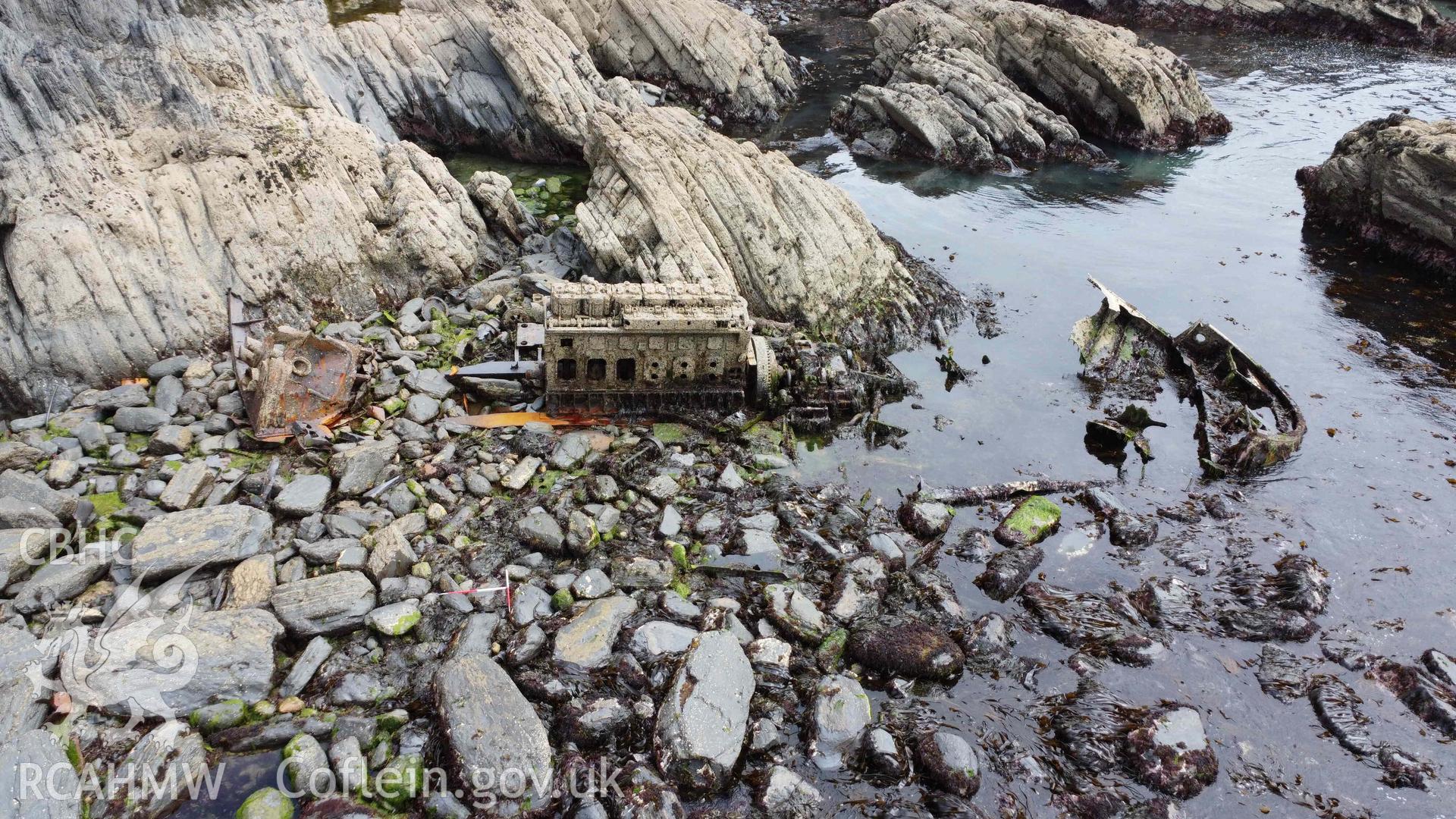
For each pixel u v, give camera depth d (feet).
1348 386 63.16
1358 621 43.37
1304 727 37.99
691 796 32.86
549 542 42.73
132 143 56.49
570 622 38.47
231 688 34.37
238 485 44.65
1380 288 78.43
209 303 54.85
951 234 86.74
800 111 123.85
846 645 39.60
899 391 59.57
